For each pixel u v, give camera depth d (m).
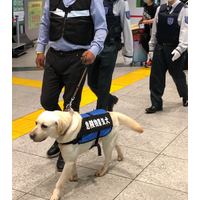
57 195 2.37
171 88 6.19
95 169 2.95
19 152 3.30
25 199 2.44
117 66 8.27
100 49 2.82
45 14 2.96
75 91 2.72
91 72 3.90
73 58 2.84
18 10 10.76
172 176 2.80
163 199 2.44
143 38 7.78
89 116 2.56
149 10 7.31
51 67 2.95
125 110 4.77
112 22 3.69
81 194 2.51
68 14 2.78
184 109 4.87
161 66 4.58
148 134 3.82
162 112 4.71
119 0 3.71
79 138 2.40
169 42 4.41
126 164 3.04
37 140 2.20
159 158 3.17
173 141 3.61
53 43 2.86
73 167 2.64
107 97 3.87
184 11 4.20
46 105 3.05
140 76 7.15
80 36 2.82
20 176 2.80
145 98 5.42
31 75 7.13
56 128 2.24
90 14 2.83
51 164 3.06
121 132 3.88
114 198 2.45
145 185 2.65
